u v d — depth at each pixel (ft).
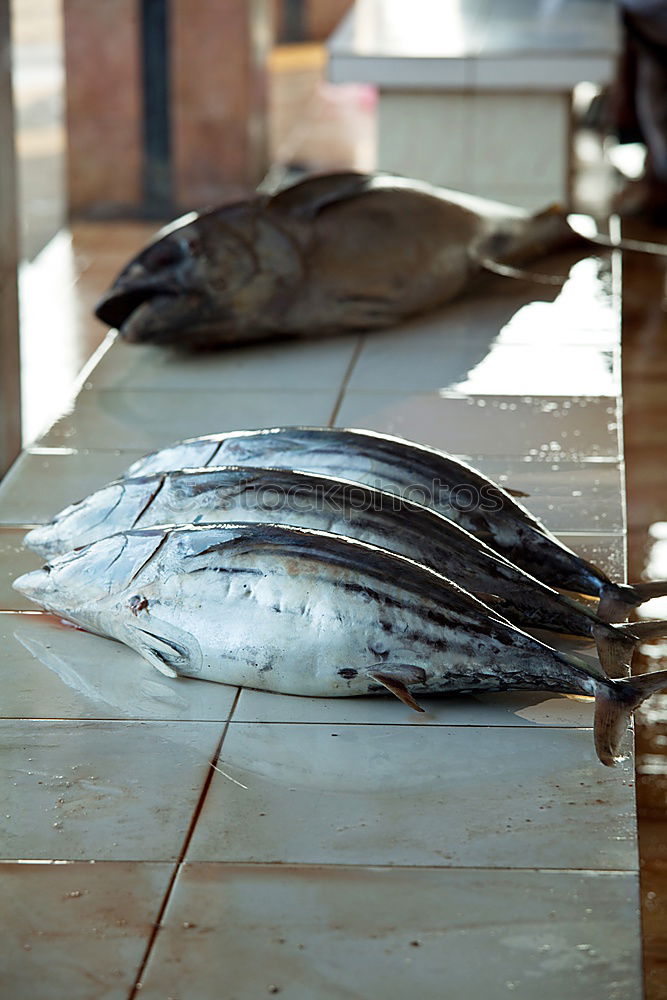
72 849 5.35
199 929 5.08
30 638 6.38
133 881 5.24
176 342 9.17
